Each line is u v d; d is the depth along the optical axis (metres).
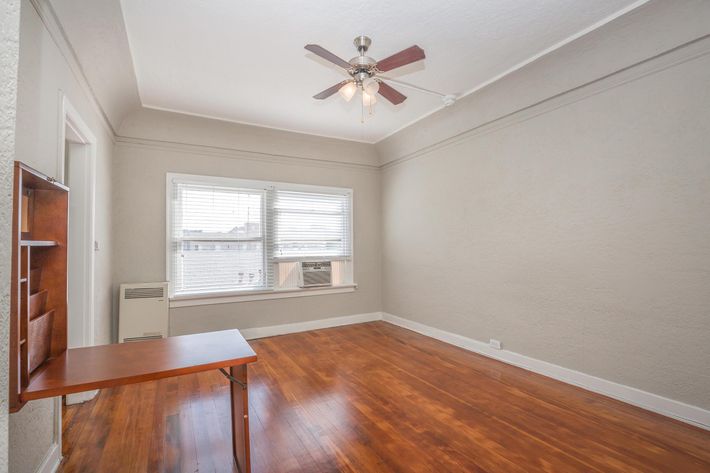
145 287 3.78
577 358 2.92
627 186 2.61
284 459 1.98
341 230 5.25
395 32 2.52
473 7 2.26
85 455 2.02
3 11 0.70
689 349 2.30
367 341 4.32
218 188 4.38
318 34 2.53
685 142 2.31
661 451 2.02
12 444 1.44
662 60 2.40
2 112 0.70
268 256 4.63
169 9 2.24
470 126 3.84
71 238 2.63
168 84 3.29
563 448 2.07
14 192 1.17
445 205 4.28
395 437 2.20
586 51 2.67
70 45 2.12
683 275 2.33
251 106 3.80
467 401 2.68
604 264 2.75
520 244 3.38
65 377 1.42
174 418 2.45
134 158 3.95
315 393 2.84
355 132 4.74
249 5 2.22
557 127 3.07
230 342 1.94
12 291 1.22
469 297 3.95
